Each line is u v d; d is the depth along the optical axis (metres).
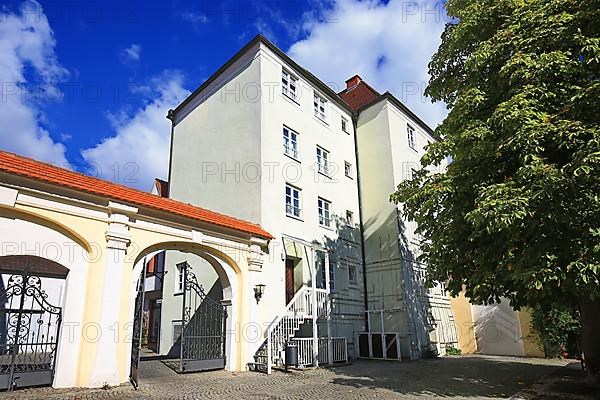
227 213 15.56
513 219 6.68
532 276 6.73
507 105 7.60
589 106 7.40
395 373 11.60
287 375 10.93
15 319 9.69
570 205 6.83
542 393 8.18
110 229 9.30
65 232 8.70
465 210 8.65
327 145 18.75
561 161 7.71
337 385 9.41
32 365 8.43
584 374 10.90
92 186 9.23
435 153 9.69
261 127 15.22
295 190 16.30
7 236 7.93
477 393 8.46
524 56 7.93
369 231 19.33
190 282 12.59
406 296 17.42
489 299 9.56
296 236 15.48
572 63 7.72
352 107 21.97
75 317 8.52
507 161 8.41
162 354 16.61
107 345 8.78
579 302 8.38
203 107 18.47
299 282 15.30
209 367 11.47
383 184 19.41
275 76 16.58
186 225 11.07
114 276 9.16
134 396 7.74
